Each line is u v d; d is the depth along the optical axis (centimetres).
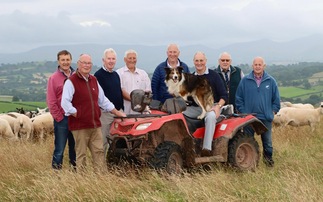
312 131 1517
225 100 905
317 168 872
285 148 1123
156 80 986
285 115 1666
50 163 951
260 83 975
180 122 823
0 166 881
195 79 890
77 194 696
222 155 867
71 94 804
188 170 817
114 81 894
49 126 1638
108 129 891
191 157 812
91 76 829
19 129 1585
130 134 783
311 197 638
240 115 927
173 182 741
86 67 805
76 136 821
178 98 839
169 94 952
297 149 1130
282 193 670
